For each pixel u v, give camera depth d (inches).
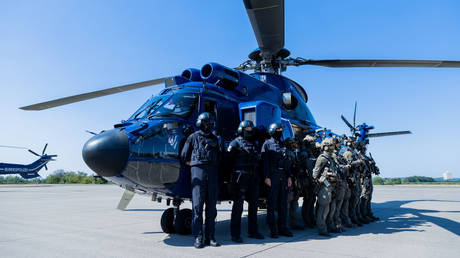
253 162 174.6
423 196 581.6
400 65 253.8
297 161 217.5
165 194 175.0
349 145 244.7
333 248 150.3
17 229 213.9
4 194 666.2
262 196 213.6
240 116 205.3
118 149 146.8
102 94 268.7
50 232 201.6
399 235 189.6
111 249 150.0
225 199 190.4
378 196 584.1
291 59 281.7
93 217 284.2
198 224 153.7
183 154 161.6
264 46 213.9
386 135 461.4
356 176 232.4
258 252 141.3
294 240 174.1
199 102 184.7
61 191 820.6
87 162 148.3
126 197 212.8
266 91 244.8
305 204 233.0
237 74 217.0
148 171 155.0
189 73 217.6
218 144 163.0
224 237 185.2
